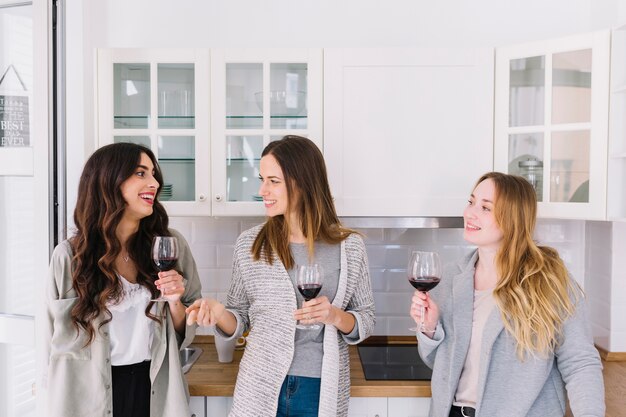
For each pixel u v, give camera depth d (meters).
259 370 1.48
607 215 1.77
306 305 1.38
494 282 1.54
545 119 1.86
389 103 1.92
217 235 2.30
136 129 1.95
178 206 1.94
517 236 1.46
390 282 2.30
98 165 1.48
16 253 2.15
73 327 1.43
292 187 1.52
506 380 1.41
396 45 2.26
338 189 1.93
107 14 2.26
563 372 1.39
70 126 2.22
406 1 2.25
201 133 1.93
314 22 2.26
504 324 1.40
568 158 1.85
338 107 1.92
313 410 1.47
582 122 1.80
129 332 1.49
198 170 1.93
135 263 1.53
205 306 1.45
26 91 2.11
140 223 1.59
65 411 1.40
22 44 2.10
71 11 2.20
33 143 2.07
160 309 1.51
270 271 1.53
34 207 2.08
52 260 1.48
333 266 1.55
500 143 1.91
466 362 1.50
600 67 1.75
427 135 1.92
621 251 2.09
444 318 1.55
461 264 1.62
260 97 1.95
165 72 1.96
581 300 1.42
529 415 1.41
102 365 1.42
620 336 2.12
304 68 1.94
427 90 1.92
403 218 1.94
